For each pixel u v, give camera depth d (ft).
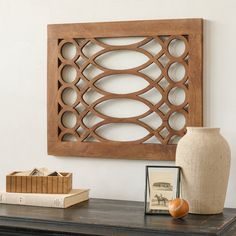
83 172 8.07
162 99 7.55
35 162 8.35
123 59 7.82
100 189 7.99
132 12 7.76
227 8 7.32
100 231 6.12
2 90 8.49
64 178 7.32
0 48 8.48
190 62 7.41
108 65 7.91
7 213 6.76
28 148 8.39
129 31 7.70
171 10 7.57
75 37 7.98
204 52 7.43
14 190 7.41
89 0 7.98
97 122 7.97
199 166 6.72
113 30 7.78
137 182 7.80
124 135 7.84
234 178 7.31
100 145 7.87
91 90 7.99
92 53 7.98
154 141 7.70
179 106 7.49
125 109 7.83
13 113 8.45
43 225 6.40
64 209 7.04
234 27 7.29
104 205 7.34
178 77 7.55
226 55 7.33
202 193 6.76
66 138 8.16
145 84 7.73
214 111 7.39
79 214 6.72
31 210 6.95
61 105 8.09
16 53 8.41
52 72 8.13
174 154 7.50
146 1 7.68
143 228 6.00
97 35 7.86
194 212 6.82
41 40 8.27
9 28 8.43
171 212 6.48
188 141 6.81
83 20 8.02
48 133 8.16
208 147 6.71
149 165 7.46
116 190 7.91
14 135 8.45
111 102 7.89
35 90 8.32
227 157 6.81
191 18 7.43
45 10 8.23
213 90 7.39
